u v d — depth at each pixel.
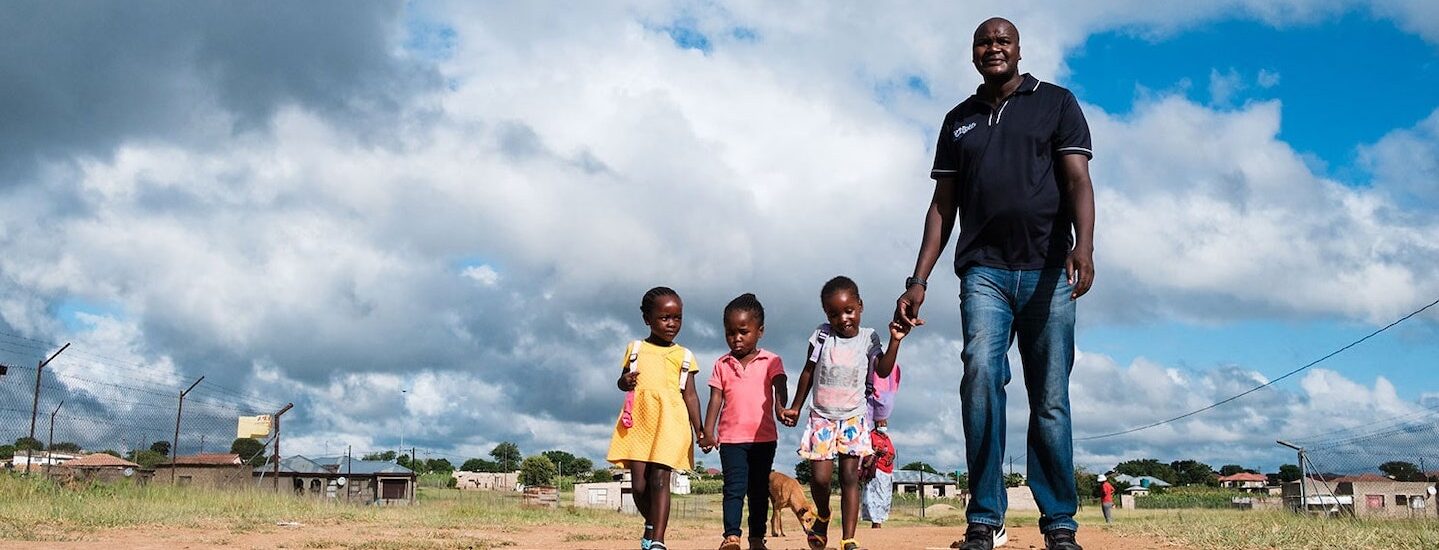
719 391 6.15
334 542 7.97
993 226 4.43
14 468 17.30
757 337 6.16
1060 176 4.43
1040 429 4.40
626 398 5.84
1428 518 10.48
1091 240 4.26
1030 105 4.48
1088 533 9.09
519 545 8.24
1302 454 20.45
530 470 109.25
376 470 45.50
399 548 7.56
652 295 5.86
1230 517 11.80
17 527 8.38
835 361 5.80
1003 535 7.29
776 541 8.96
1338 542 6.85
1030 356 4.45
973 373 4.33
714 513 28.66
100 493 14.82
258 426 25.38
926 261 4.69
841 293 5.80
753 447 6.09
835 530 12.43
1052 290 4.36
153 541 7.71
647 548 5.81
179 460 36.56
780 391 6.04
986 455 4.33
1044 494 4.43
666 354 5.85
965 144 4.57
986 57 4.59
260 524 10.60
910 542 8.39
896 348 5.62
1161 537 7.98
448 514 16.00
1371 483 23.83
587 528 12.77
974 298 4.43
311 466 43.06
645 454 5.68
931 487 60.66
